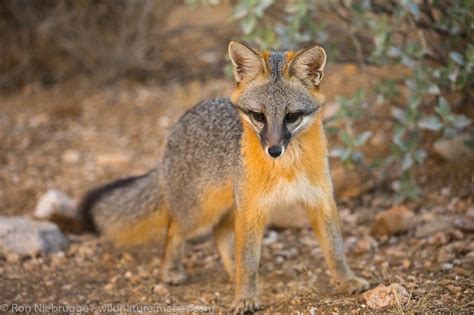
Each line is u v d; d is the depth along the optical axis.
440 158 12.23
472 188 11.38
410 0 10.04
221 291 9.58
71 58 17.66
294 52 8.45
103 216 11.11
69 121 15.70
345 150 11.16
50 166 13.96
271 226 11.38
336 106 13.62
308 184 8.50
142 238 10.95
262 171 8.36
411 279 8.96
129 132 15.05
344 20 11.47
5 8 17.20
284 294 9.09
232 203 9.29
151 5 16.73
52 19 16.92
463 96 12.14
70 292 9.59
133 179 11.04
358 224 11.17
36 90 17.14
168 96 16.22
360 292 8.73
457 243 9.73
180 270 10.00
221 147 9.20
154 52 17.45
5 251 10.38
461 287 8.39
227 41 17.64
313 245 10.70
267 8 12.66
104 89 16.86
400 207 10.97
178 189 9.84
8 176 13.58
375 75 13.56
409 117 11.02
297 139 8.30
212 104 9.76
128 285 9.89
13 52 17.42
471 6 10.05
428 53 10.96
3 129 15.45
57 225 11.69
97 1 16.75
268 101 8.09
